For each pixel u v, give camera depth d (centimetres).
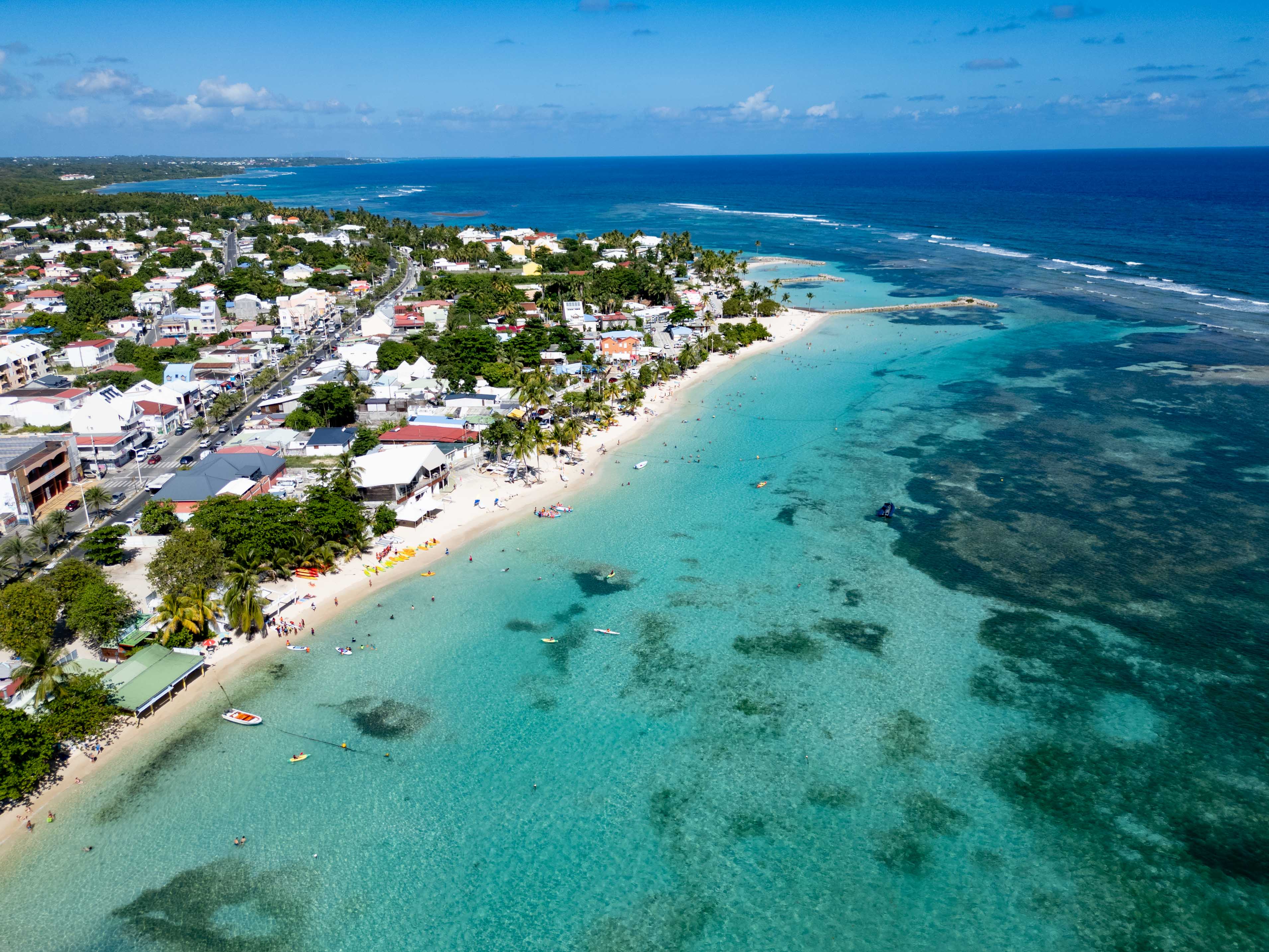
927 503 12769
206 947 5716
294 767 7388
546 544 11631
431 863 6438
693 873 6334
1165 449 14588
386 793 7112
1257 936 5759
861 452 15050
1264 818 6738
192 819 6806
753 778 7256
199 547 9619
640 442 15775
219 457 12925
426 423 15362
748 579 10638
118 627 8775
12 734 6844
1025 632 9325
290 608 9894
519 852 6538
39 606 8475
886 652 9019
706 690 8431
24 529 11494
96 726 7550
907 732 7788
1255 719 7869
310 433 15150
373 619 9725
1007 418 16612
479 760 7494
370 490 12344
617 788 7162
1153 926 5853
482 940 5800
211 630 9275
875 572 10750
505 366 19475
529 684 8575
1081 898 6078
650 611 9925
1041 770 7294
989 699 8225
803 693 8362
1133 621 9488
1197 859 6375
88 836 6625
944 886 6191
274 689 8450
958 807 6919
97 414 14188
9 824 6725
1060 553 11081
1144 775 7212
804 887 6203
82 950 5678
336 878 6291
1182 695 8231
